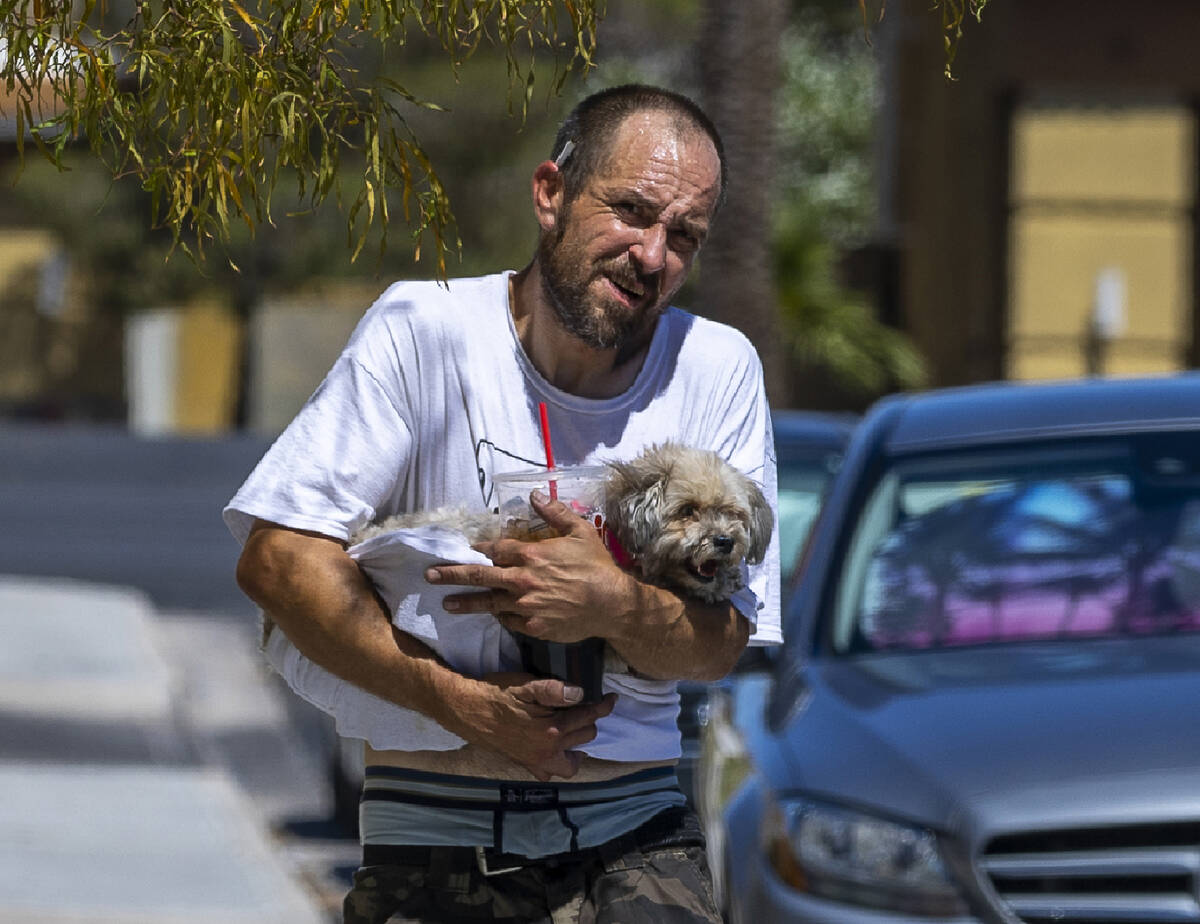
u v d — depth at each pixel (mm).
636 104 7023
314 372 75438
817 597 13273
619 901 7078
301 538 6922
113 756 24578
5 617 34750
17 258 81500
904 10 56406
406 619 6824
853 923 10461
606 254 6945
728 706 13156
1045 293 58750
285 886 17766
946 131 56781
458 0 6234
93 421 80438
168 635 35906
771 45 34781
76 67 6293
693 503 6867
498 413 7180
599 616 6656
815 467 18281
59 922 15938
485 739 6773
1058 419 13750
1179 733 10586
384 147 6266
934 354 57125
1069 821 10156
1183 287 59094
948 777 10617
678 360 7473
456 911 7051
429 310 7191
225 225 6172
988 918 10211
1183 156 58625
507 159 62281
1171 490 13008
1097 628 12297
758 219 34719
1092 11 56750
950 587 12859
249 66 6148
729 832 11750
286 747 26547
